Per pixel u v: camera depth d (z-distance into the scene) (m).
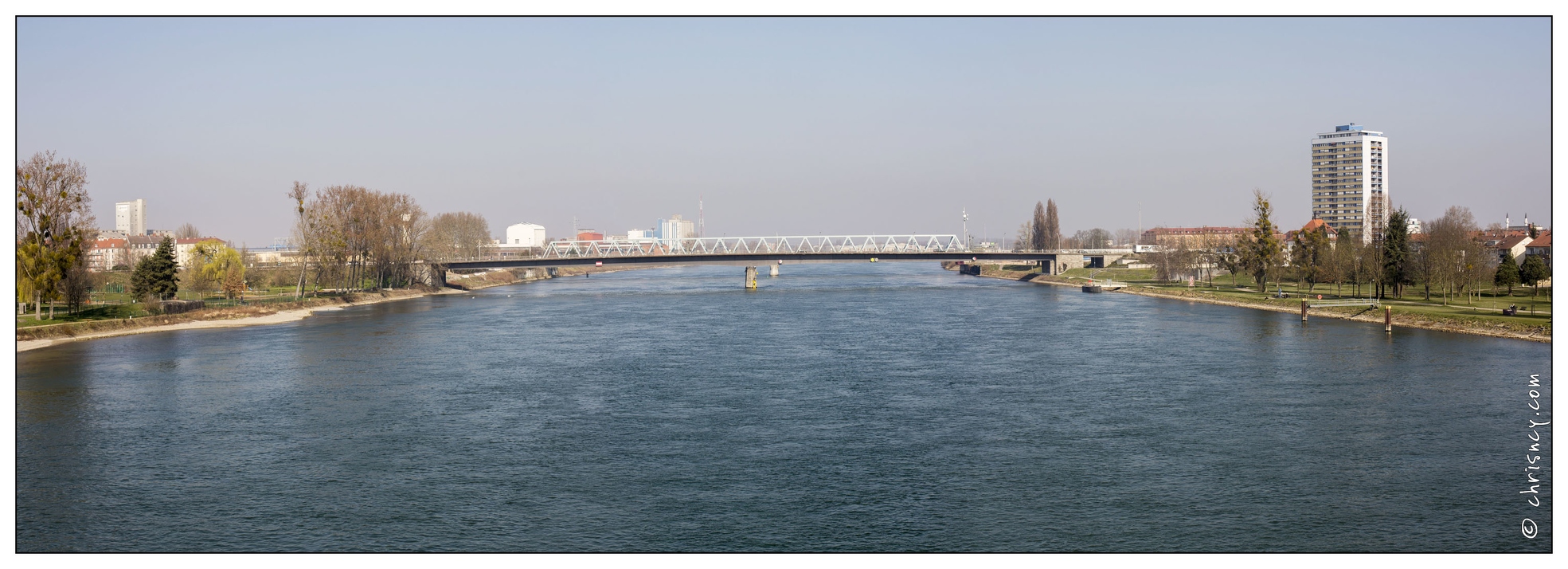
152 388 80.62
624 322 138.50
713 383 82.38
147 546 44.62
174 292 146.12
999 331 121.62
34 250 115.38
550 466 56.34
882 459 57.44
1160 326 126.50
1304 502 49.59
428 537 45.53
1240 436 62.22
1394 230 148.88
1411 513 47.88
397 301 190.75
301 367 92.69
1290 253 191.62
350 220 190.62
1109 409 70.50
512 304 179.50
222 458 58.28
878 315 147.75
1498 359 91.12
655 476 54.44
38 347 107.81
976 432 63.75
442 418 68.50
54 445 61.34
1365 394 74.81
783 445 60.50
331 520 47.81
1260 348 101.94
